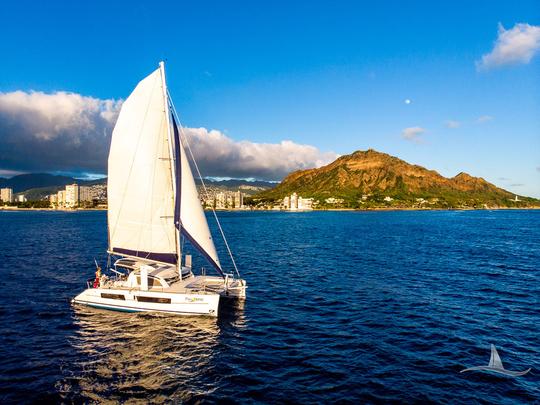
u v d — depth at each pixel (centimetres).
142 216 3322
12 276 4838
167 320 3050
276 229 14550
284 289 4219
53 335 2727
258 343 2606
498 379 2084
